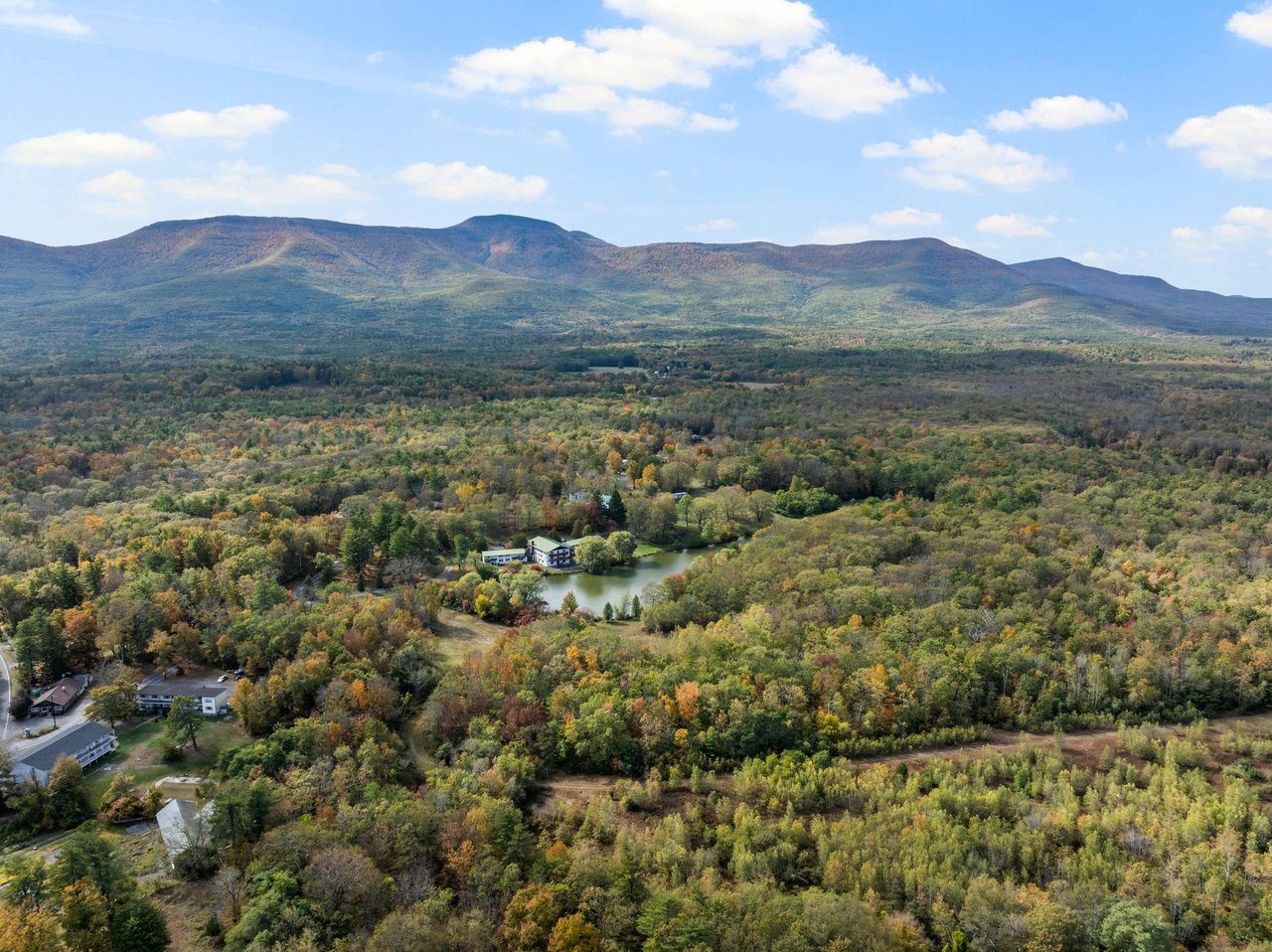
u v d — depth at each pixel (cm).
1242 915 9969
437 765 13250
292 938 8856
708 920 9438
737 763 13338
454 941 9181
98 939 9000
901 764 13262
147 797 12119
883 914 9944
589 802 12156
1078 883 10425
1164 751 13400
